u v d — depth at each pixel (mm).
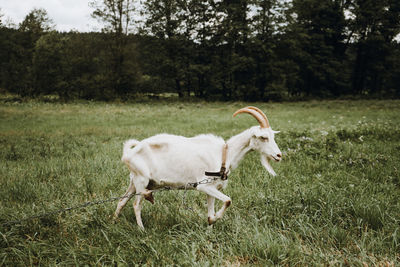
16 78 37438
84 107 26734
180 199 4973
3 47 38062
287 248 3377
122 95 38312
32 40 40125
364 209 4055
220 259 3219
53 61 37344
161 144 4066
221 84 44625
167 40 42594
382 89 54375
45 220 4180
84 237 3826
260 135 3766
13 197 4984
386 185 5238
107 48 38406
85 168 6562
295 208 4355
